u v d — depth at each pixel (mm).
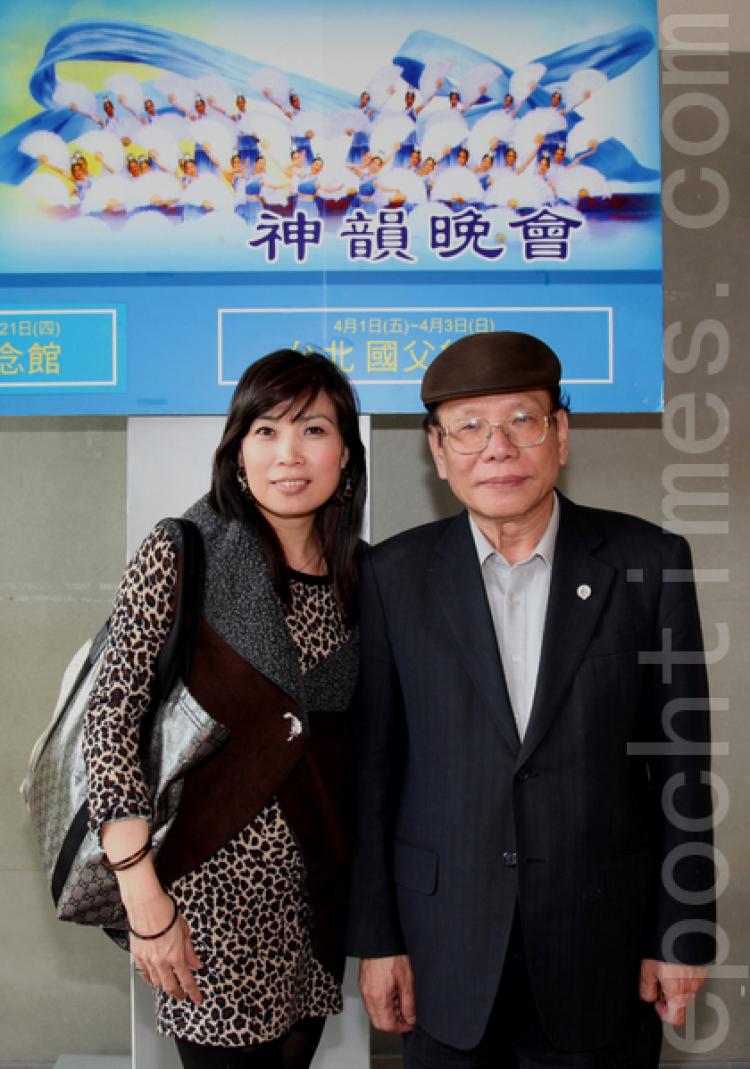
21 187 1985
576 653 1361
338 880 1553
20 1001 2545
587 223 2016
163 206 1989
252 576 1438
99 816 1310
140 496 2061
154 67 1972
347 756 1537
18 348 1996
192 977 1383
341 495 1549
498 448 1343
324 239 2002
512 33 1994
